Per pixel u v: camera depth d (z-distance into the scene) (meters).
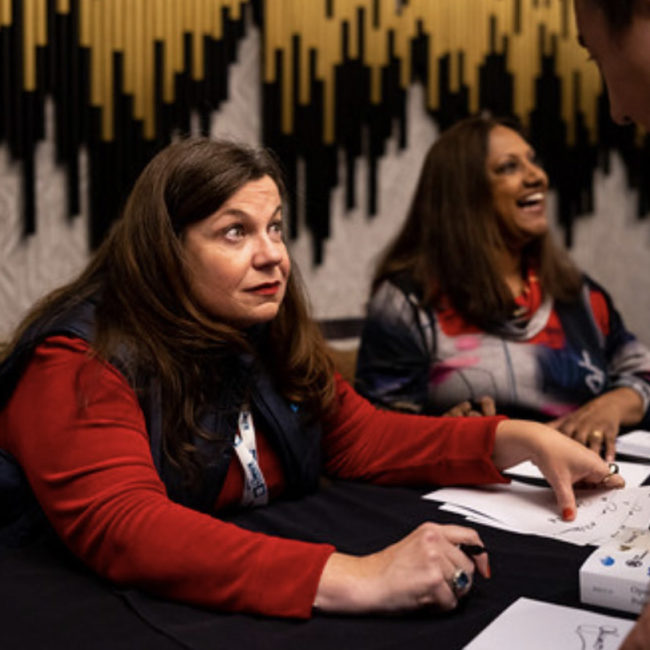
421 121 2.73
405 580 0.83
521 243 1.90
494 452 1.27
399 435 1.34
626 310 3.41
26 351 1.05
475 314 1.83
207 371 1.11
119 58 2.06
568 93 3.10
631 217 3.38
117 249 1.12
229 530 0.90
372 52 2.56
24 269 2.01
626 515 1.12
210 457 1.09
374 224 2.64
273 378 1.21
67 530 0.95
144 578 0.88
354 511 1.18
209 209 1.07
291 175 2.43
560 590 0.88
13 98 1.94
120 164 2.09
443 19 2.72
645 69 0.67
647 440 1.53
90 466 0.95
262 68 2.36
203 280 1.08
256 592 0.85
